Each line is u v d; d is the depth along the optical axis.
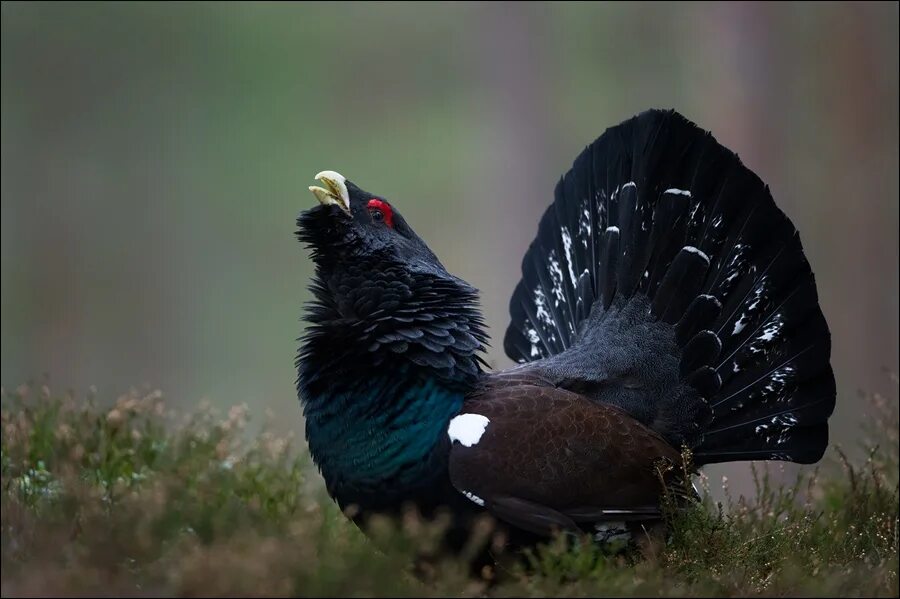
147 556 10.55
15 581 9.98
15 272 60.16
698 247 13.45
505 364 36.28
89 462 14.91
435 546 11.66
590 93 46.25
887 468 17.34
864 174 33.44
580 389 13.03
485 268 49.81
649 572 10.84
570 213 14.51
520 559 11.89
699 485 15.01
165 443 15.73
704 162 13.52
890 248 32.91
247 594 9.84
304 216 12.99
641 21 45.19
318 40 52.84
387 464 11.88
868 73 33.50
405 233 13.19
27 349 60.09
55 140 59.94
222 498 12.25
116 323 60.84
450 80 52.03
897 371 32.16
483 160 50.44
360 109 54.28
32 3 56.19
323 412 12.20
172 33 55.69
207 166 59.09
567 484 11.94
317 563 10.20
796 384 13.34
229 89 55.78
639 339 13.31
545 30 46.47
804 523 13.04
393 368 12.13
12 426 15.39
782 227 13.36
